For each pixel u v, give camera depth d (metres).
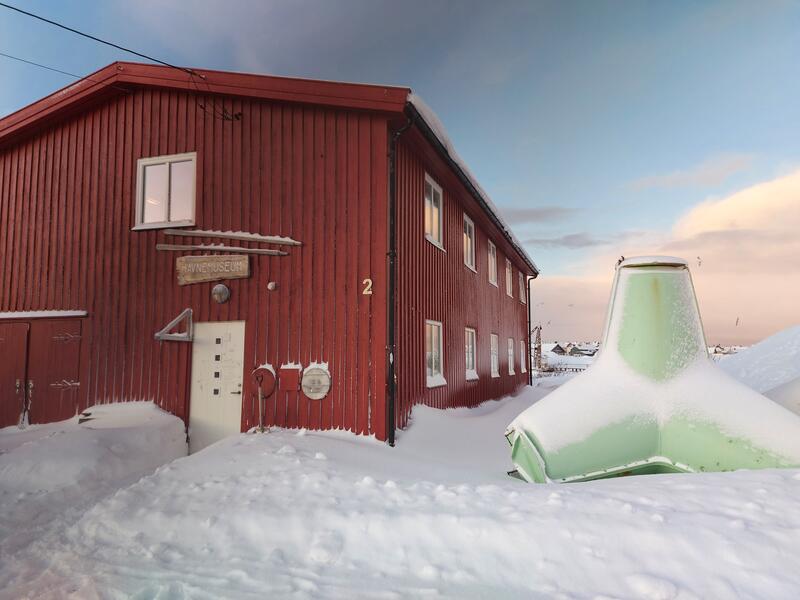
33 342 9.07
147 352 8.50
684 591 2.76
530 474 5.68
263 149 8.37
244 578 3.40
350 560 3.59
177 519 4.34
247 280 8.21
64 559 3.89
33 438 8.08
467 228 13.18
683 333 6.07
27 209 9.55
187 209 8.62
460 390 11.70
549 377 32.78
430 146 8.97
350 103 7.77
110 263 8.88
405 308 8.48
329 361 7.79
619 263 6.73
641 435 5.62
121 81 8.78
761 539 3.09
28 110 9.43
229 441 6.96
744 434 5.23
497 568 3.27
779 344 20.34
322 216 8.05
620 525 3.43
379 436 7.45
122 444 7.13
